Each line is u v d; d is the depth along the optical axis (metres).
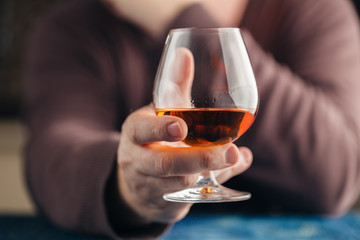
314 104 1.02
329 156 1.02
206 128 0.57
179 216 0.69
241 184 1.08
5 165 1.98
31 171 0.90
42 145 0.89
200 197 0.58
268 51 1.20
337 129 1.03
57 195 0.80
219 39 0.58
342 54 1.16
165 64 0.58
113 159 0.70
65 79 1.14
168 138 0.54
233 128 0.58
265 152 1.01
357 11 1.74
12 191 1.98
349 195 1.07
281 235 0.75
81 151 0.78
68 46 1.20
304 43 1.17
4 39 2.03
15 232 0.79
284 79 1.02
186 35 0.58
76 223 0.75
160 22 1.19
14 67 2.04
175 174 0.57
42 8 2.00
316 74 1.14
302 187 1.03
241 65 0.58
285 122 1.01
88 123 1.05
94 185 0.71
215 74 0.57
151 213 0.68
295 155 1.01
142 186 0.63
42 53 1.20
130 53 1.20
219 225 0.81
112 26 1.20
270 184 1.04
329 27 1.18
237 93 0.57
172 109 0.57
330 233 0.76
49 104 1.08
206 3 1.10
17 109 2.00
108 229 0.70
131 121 0.57
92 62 1.19
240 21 1.20
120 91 1.20
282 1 1.19
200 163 0.56
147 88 1.22
